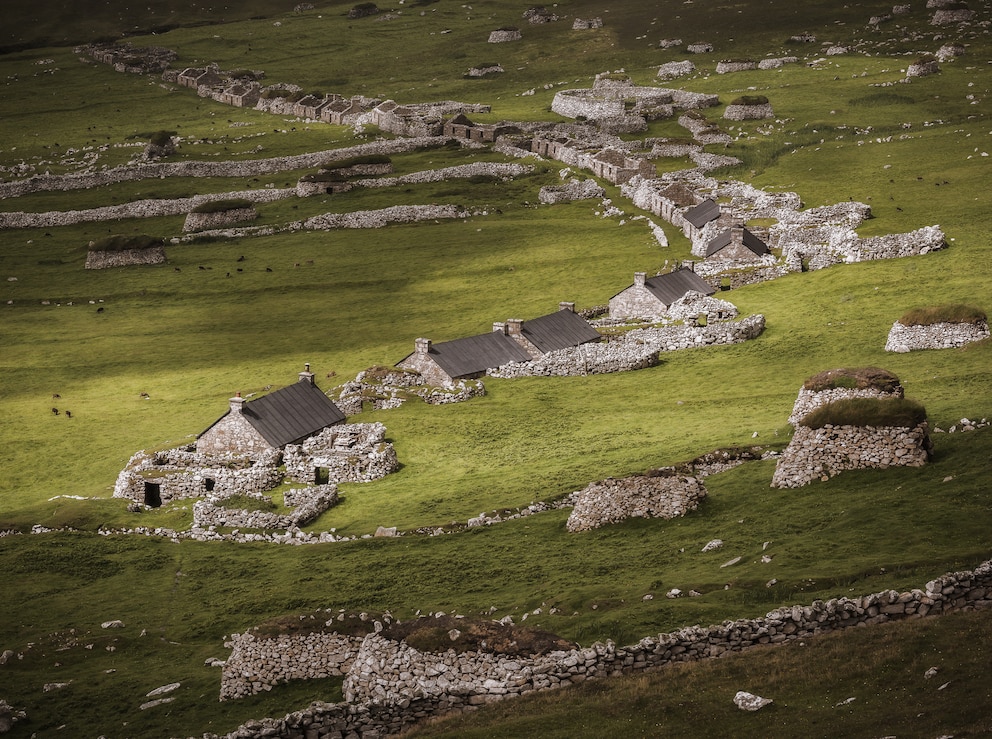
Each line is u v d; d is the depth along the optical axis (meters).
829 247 140.00
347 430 91.00
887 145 198.00
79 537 77.25
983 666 38.72
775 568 50.22
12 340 156.75
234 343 149.12
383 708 42.97
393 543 69.06
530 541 64.56
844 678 40.19
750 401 92.25
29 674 56.50
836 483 61.12
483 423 95.94
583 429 91.12
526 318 145.25
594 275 160.25
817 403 76.56
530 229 187.00
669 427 87.44
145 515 81.56
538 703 42.16
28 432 117.50
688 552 56.59
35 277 185.50
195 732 45.69
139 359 145.62
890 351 99.19
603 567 57.25
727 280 134.38
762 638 43.97
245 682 48.78
